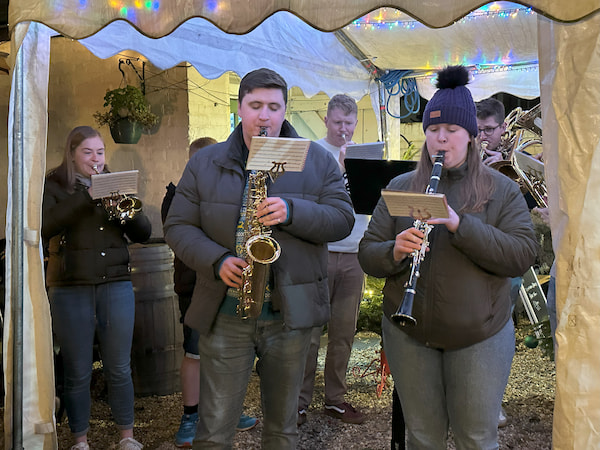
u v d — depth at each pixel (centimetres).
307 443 328
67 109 566
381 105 551
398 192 190
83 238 296
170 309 403
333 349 356
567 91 182
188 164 242
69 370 297
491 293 206
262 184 223
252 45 431
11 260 242
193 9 209
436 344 207
